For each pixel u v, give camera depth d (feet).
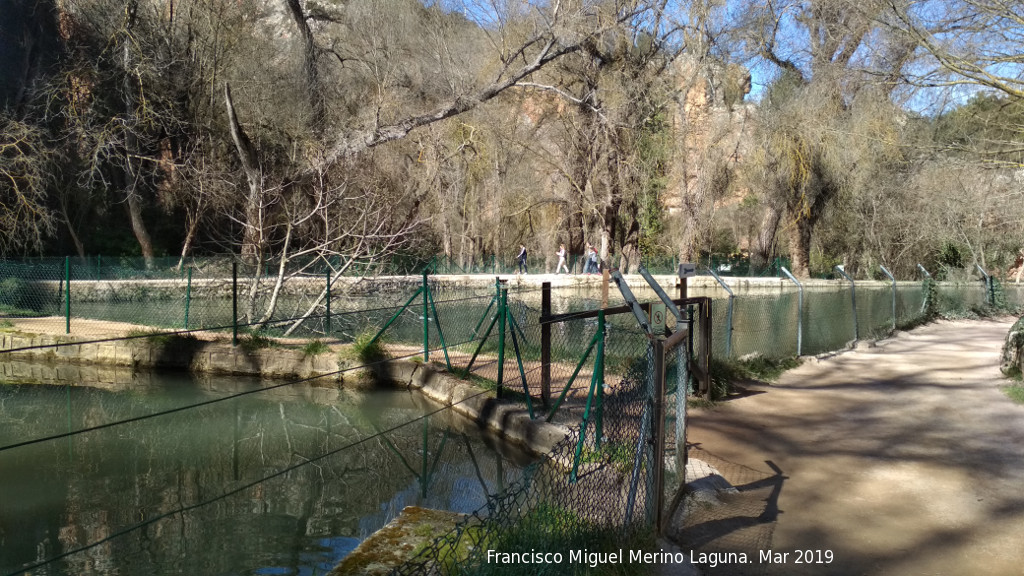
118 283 63.41
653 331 15.12
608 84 88.89
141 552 17.02
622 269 99.19
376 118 77.00
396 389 34.45
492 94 86.07
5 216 63.77
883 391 28.86
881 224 105.29
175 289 64.44
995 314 64.39
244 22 90.74
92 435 28.12
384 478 22.65
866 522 15.24
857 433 22.48
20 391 35.04
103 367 39.86
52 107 77.36
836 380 31.42
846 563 13.21
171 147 90.12
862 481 17.93
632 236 99.09
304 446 26.66
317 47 92.63
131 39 77.51
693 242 97.55
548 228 112.27
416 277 71.97
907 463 19.36
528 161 105.09
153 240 90.68
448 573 8.69
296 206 61.36
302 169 69.21
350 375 35.58
